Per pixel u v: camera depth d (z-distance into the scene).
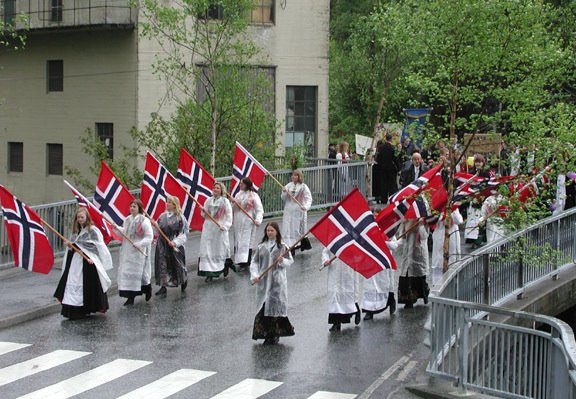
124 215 18.61
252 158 21.97
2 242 20.47
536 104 14.23
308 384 12.66
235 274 20.62
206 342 14.84
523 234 15.78
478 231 22.31
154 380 12.83
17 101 34.69
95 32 31.84
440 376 12.39
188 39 30.19
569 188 21.20
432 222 17.31
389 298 16.92
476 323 12.04
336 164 29.75
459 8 13.90
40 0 32.69
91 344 14.75
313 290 18.59
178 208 18.33
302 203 22.52
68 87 32.97
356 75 38.88
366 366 13.53
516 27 13.95
